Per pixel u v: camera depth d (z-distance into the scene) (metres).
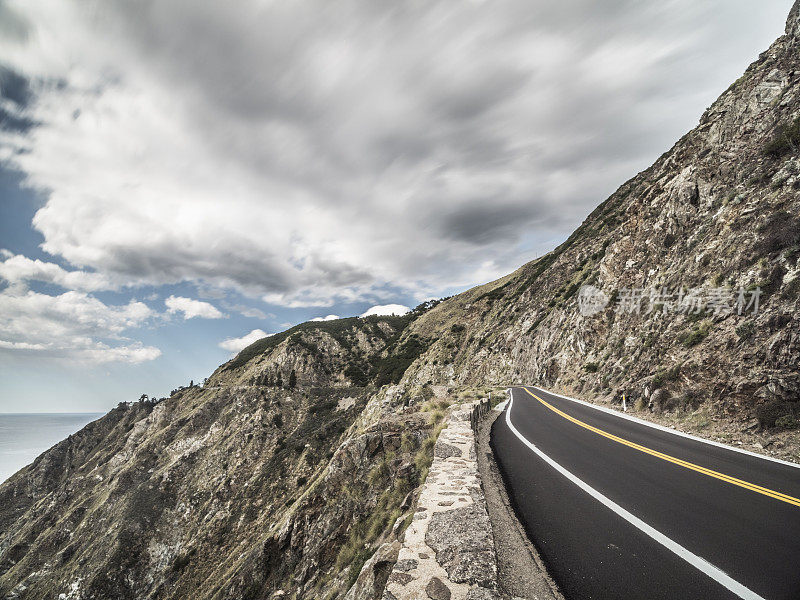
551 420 14.79
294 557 14.87
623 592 3.22
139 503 65.38
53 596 55.72
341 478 14.39
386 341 150.25
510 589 3.31
